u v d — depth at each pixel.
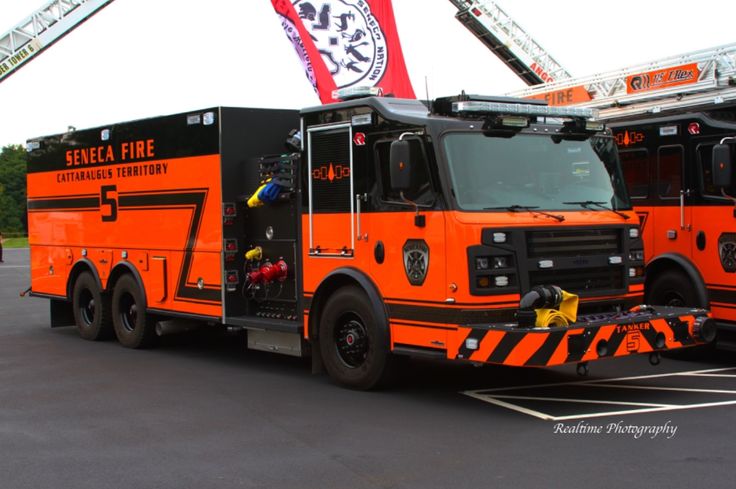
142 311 11.46
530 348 6.91
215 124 9.98
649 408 7.41
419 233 7.73
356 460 6.02
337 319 8.64
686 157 9.93
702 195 9.71
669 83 10.60
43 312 17.05
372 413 7.50
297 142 9.60
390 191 8.02
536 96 13.13
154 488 5.50
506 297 7.45
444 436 6.62
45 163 13.53
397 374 8.41
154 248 11.16
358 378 8.41
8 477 5.79
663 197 10.23
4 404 8.14
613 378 9.00
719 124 9.55
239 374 9.66
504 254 7.47
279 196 9.37
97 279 12.34
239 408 7.82
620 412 7.28
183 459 6.15
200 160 10.26
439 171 7.56
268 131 10.32
